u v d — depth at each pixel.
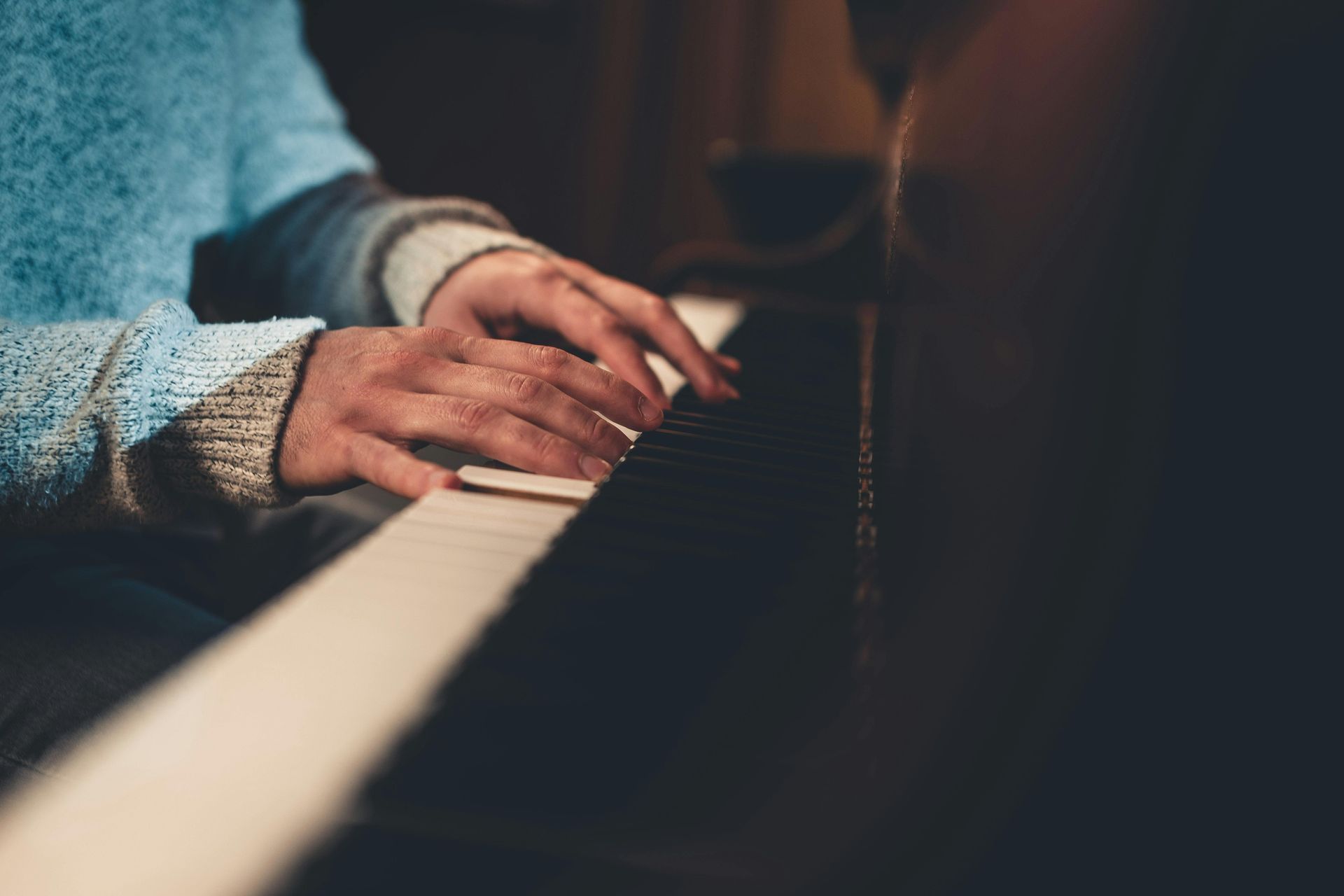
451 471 0.66
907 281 0.65
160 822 0.48
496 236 0.92
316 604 0.56
